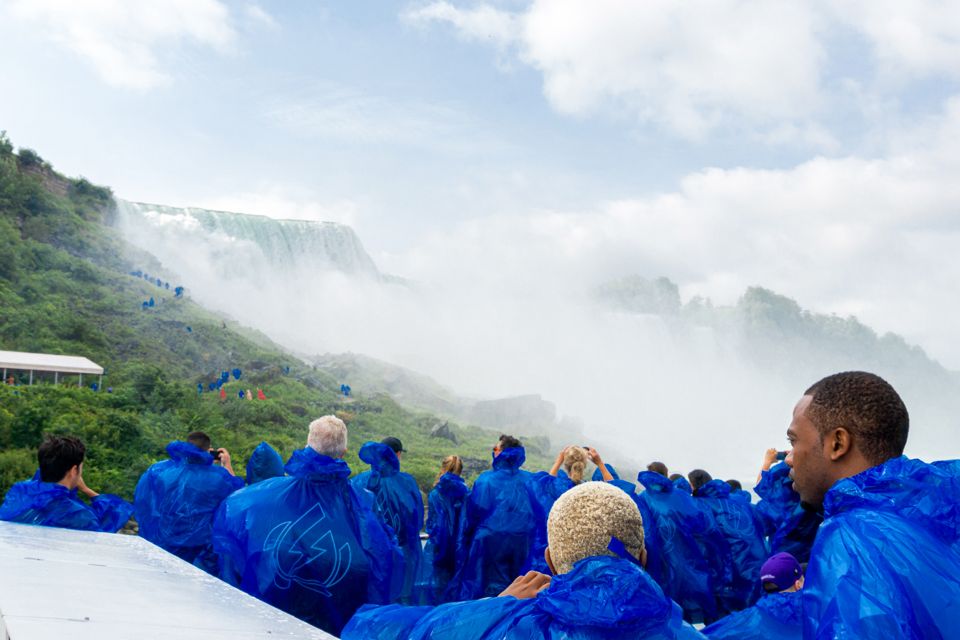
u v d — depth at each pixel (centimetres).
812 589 218
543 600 244
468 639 254
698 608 794
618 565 244
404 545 780
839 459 248
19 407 3697
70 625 180
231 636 194
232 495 528
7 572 233
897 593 199
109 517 589
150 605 217
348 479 539
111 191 11819
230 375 7175
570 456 827
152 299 8000
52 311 6819
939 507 218
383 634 273
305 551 498
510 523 836
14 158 10012
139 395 5069
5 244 7631
